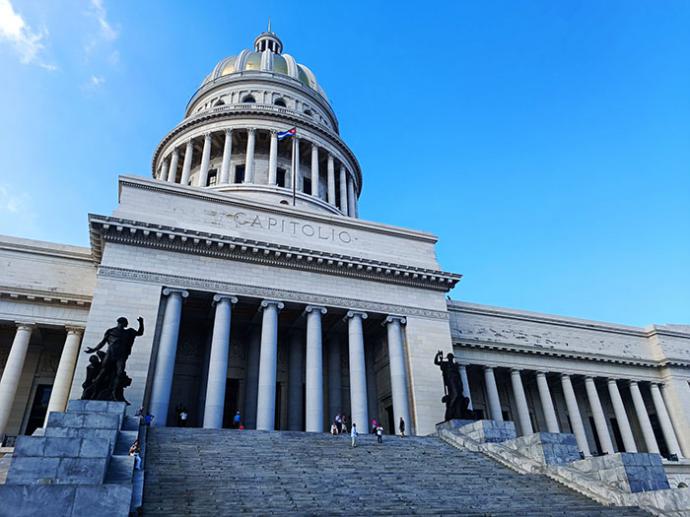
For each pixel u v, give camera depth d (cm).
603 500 1892
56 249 3962
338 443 2669
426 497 1839
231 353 4225
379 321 4356
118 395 2523
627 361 5734
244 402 4059
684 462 4988
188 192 4131
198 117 6575
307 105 7456
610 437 5588
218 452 2238
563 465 2195
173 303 3519
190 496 1639
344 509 1638
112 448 1873
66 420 1991
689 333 6228
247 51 8050
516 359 5275
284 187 6469
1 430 3275
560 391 5738
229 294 3706
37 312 3691
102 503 1232
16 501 1187
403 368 4038
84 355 3166
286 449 2406
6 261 3816
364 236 4647
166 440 2364
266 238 4178
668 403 5784
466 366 5062
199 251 3753
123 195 3938
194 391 4031
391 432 4175
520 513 1639
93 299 3334
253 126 6512
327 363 4444
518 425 5188
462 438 2931
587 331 5844
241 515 1480
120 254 3547
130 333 2684
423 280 4438
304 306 3981
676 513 1628
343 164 7044
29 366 3856
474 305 5403
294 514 1515
